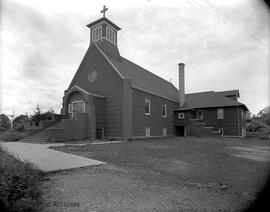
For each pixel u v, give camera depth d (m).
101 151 10.54
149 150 11.28
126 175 6.34
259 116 53.25
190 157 9.62
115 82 19.61
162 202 4.48
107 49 22.25
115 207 4.14
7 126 31.08
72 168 6.76
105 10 22.27
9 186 3.90
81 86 22.17
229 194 5.21
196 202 4.59
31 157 8.32
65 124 16.42
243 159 9.68
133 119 19.77
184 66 30.70
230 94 29.98
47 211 3.84
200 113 28.77
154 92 23.64
